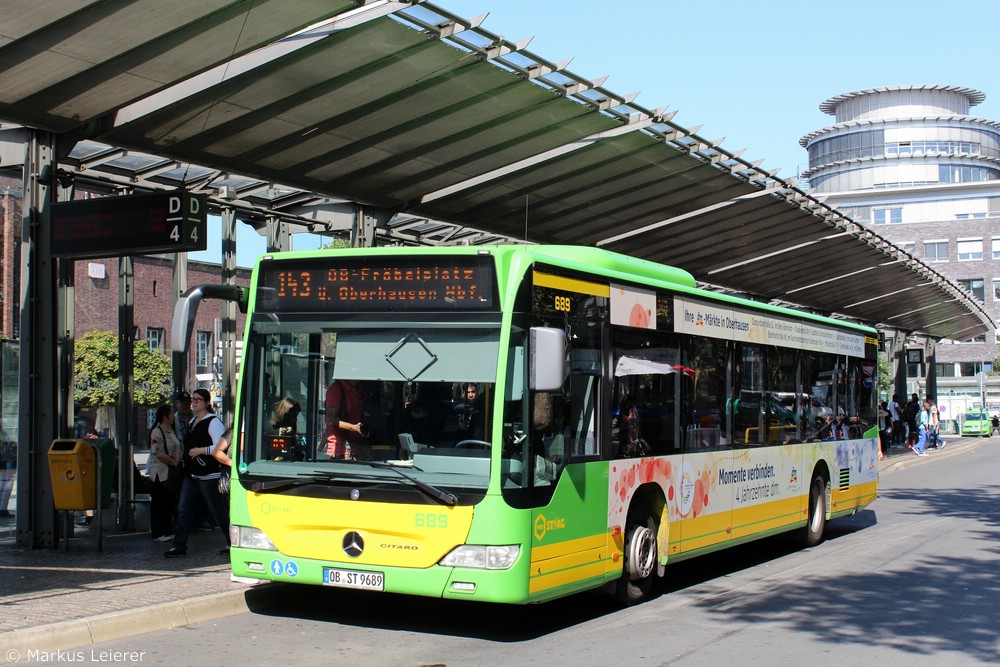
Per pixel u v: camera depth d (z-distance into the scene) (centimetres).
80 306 2897
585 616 915
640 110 1277
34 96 1023
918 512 1852
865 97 10488
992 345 8556
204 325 3191
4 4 841
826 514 1446
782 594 1034
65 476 1114
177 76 1012
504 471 760
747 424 1197
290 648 763
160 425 1259
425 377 792
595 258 962
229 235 1509
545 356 755
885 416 3725
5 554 1104
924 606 967
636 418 952
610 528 896
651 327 989
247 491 827
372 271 821
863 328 1647
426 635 824
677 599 1007
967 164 10000
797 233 2059
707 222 1891
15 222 3109
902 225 8981
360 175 1347
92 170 1295
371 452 798
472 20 1001
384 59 1038
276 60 995
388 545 775
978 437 6244
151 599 855
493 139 1293
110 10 874
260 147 1193
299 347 834
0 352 1423
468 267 796
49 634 730
